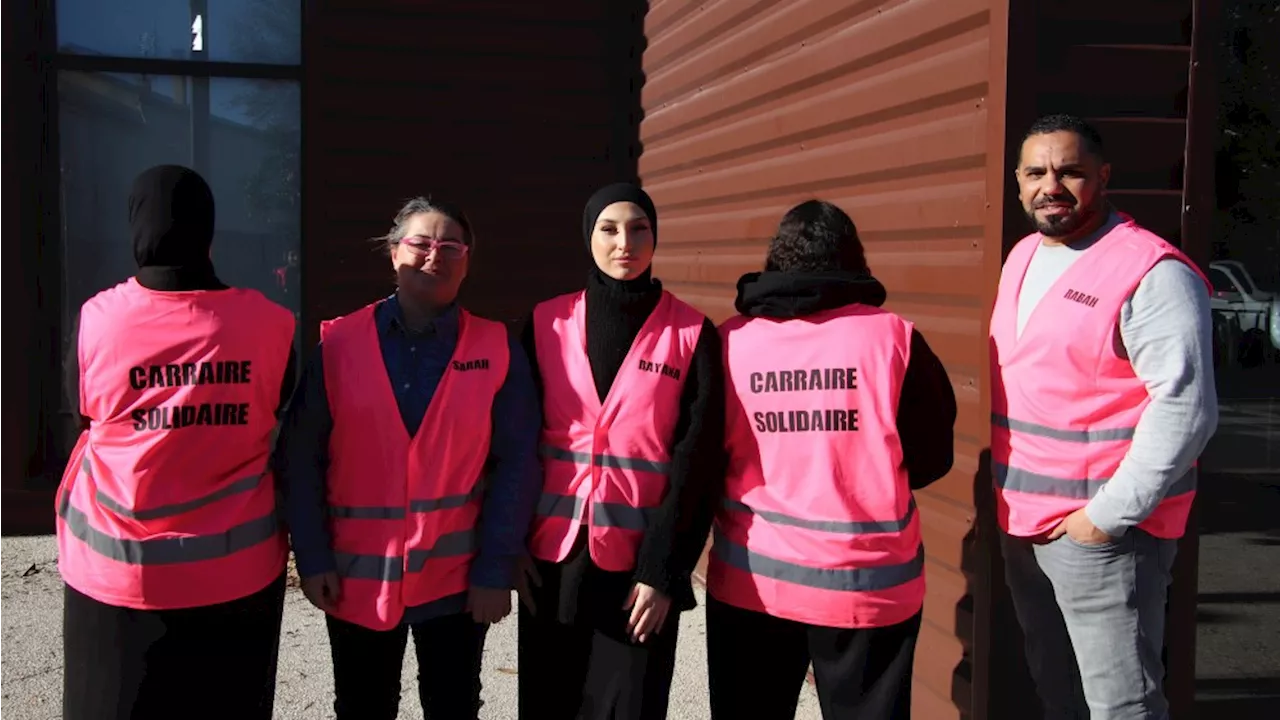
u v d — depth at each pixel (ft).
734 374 8.39
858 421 7.88
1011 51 9.66
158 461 7.72
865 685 7.93
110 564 7.72
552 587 8.71
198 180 8.11
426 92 21.25
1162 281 7.69
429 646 8.98
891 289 11.82
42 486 20.36
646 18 20.72
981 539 10.04
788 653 8.28
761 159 15.21
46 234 20.57
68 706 7.89
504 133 21.58
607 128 22.00
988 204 9.90
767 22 14.83
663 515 8.19
